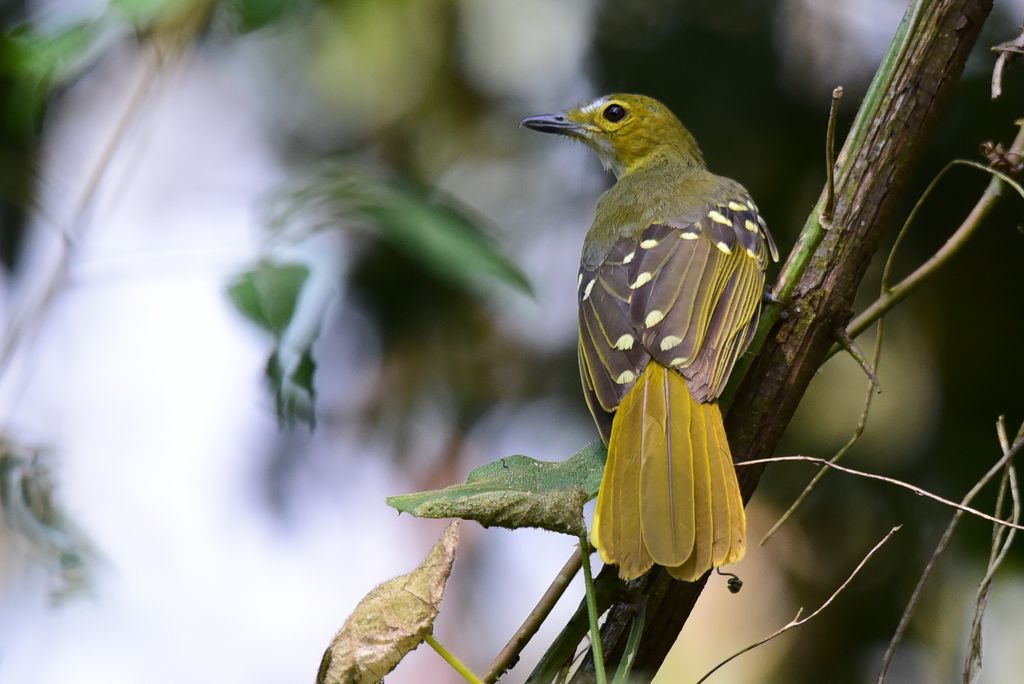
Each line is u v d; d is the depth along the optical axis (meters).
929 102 6.20
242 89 12.38
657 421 6.05
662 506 5.61
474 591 11.51
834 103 5.87
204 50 12.03
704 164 10.24
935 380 10.29
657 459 5.81
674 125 10.09
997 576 9.74
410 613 5.05
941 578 9.91
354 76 12.34
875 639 10.08
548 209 11.61
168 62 8.55
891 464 10.16
